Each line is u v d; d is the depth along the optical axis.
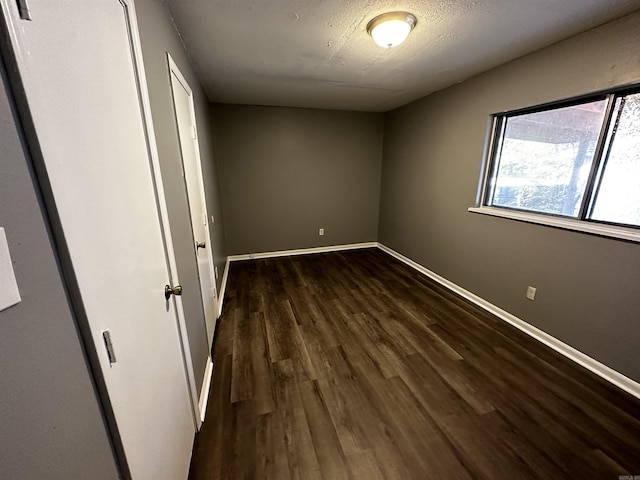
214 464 1.31
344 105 3.87
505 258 2.49
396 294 3.08
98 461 0.60
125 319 0.76
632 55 1.57
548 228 2.10
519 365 1.94
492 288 2.65
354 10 1.53
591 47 1.74
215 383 1.82
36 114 0.46
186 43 1.89
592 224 1.88
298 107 3.98
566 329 2.03
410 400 1.66
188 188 1.75
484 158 2.66
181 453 1.18
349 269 3.86
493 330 2.38
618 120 1.75
